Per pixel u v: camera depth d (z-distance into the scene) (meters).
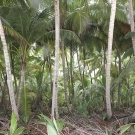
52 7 8.07
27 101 7.62
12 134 4.87
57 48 7.26
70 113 9.57
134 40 7.73
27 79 12.25
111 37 7.17
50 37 8.55
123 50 10.88
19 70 11.80
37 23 8.01
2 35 6.45
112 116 8.49
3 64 11.88
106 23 9.36
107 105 8.03
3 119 7.46
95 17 8.82
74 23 8.52
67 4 8.89
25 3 8.68
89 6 8.56
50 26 8.45
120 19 8.34
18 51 8.93
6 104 11.48
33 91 11.74
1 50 9.27
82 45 11.19
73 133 5.89
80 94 11.54
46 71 13.98
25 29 7.77
